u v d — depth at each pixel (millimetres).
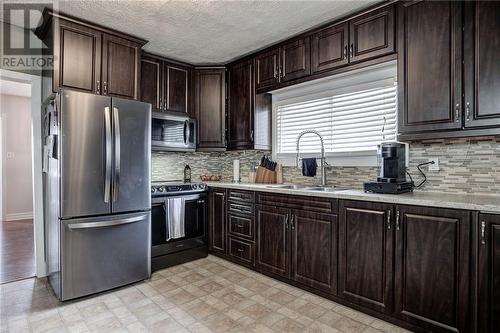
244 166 3955
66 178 2305
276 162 3514
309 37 2811
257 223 2947
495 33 1790
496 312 1588
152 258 2988
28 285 2664
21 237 4316
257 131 3422
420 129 2098
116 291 2539
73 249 2342
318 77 2746
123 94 2867
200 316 2117
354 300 2191
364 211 2121
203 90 3732
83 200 2381
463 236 1691
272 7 2379
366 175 2777
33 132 2855
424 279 1841
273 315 2131
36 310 2199
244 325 1998
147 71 3305
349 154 2887
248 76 3453
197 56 3479
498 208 1571
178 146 3479
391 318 2006
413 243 1884
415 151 2406
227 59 3592
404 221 1925
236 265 3178
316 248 2426
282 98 3510
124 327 1971
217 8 2395
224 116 3732
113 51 2803
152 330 1936
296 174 3355
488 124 1816
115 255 2564
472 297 1664
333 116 3053
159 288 2600
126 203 2627
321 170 2971
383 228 2023
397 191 2166
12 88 5117
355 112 2887
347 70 2537
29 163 5746
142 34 2879
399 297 1955
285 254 2678
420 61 2096
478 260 1643
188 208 3305
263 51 3260
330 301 2342
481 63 1840
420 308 1859
